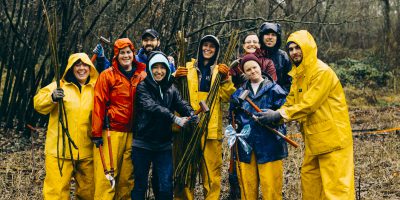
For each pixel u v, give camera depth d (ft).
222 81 14.62
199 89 14.83
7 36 29.01
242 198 14.11
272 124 13.64
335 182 12.86
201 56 14.90
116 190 14.28
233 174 16.34
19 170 19.93
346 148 13.05
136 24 26.25
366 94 48.08
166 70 13.70
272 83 14.08
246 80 14.48
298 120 13.28
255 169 14.01
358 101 46.01
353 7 61.46
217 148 14.79
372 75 54.60
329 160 12.99
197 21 29.68
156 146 13.80
